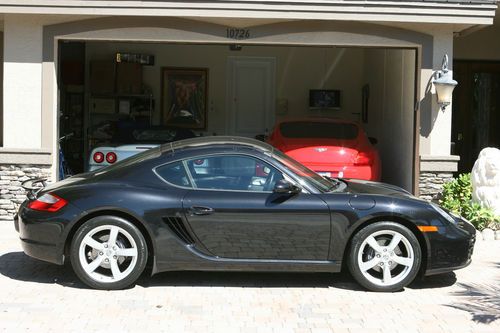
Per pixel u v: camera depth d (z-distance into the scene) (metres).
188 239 6.16
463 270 7.22
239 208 6.12
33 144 9.66
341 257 6.21
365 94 14.71
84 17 9.52
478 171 9.24
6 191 9.61
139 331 5.16
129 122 12.90
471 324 5.43
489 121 13.79
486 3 9.30
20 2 9.08
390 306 5.90
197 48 15.02
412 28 9.80
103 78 14.34
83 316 5.50
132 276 6.17
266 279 6.78
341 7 9.23
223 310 5.73
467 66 13.59
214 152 6.38
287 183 6.12
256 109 15.20
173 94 15.04
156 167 6.34
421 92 9.94
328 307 5.86
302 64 15.17
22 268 7.04
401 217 6.20
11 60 9.58
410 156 10.51
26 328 5.20
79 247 6.13
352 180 7.38
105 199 6.11
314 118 11.62
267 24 9.72
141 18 9.62
